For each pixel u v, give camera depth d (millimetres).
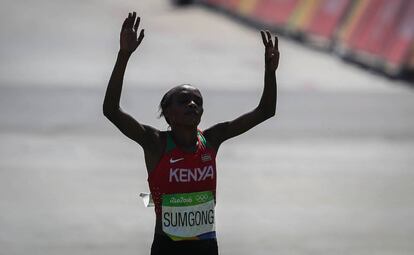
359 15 86562
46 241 32594
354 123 59594
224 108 63875
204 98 68375
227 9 120000
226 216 36812
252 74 81688
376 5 83438
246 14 113312
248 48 96750
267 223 35781
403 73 78188
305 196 40438
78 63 85938
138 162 47375
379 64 82500
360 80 78625
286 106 66000
